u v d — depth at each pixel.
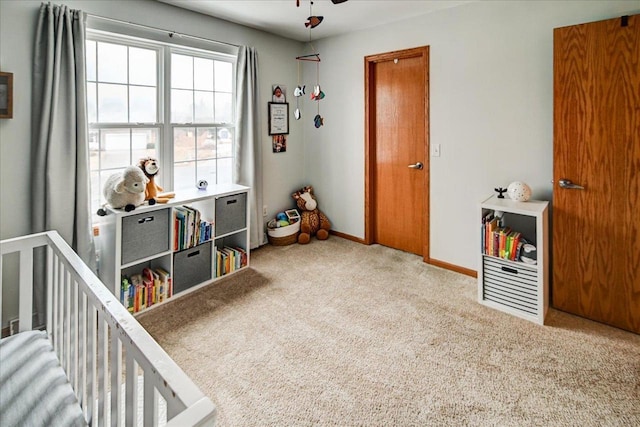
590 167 2.33
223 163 3.69
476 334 2.29
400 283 3.09
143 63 2.93
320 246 4.09
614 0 2.31
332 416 1.64
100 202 2.74
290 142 4.38
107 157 2.77
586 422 1.59
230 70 3.65
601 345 2.15
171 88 3.14
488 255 2.61
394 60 3.65
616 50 2.17
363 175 4.04
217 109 3.57
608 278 2.34
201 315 2.56
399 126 3.74
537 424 1.58
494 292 2.65
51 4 2.28
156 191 2.75
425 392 1.79
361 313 2.58
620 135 2.21
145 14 2.81
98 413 1.16
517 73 2.77
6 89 2.19
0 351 1.36
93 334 1.22
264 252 3.89
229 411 1.66
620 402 1.70
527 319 2.46
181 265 2.86
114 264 2.44
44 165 2.32
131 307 2.54
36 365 1.30
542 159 2.71
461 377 1.89
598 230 2.34
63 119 2.38
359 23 3.56
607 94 2.23
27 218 2.36
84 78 2.44
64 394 1.18
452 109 3.19
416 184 3.70
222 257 3.21
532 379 1.87
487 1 2.88
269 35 3.92
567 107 2.38
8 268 2.30
